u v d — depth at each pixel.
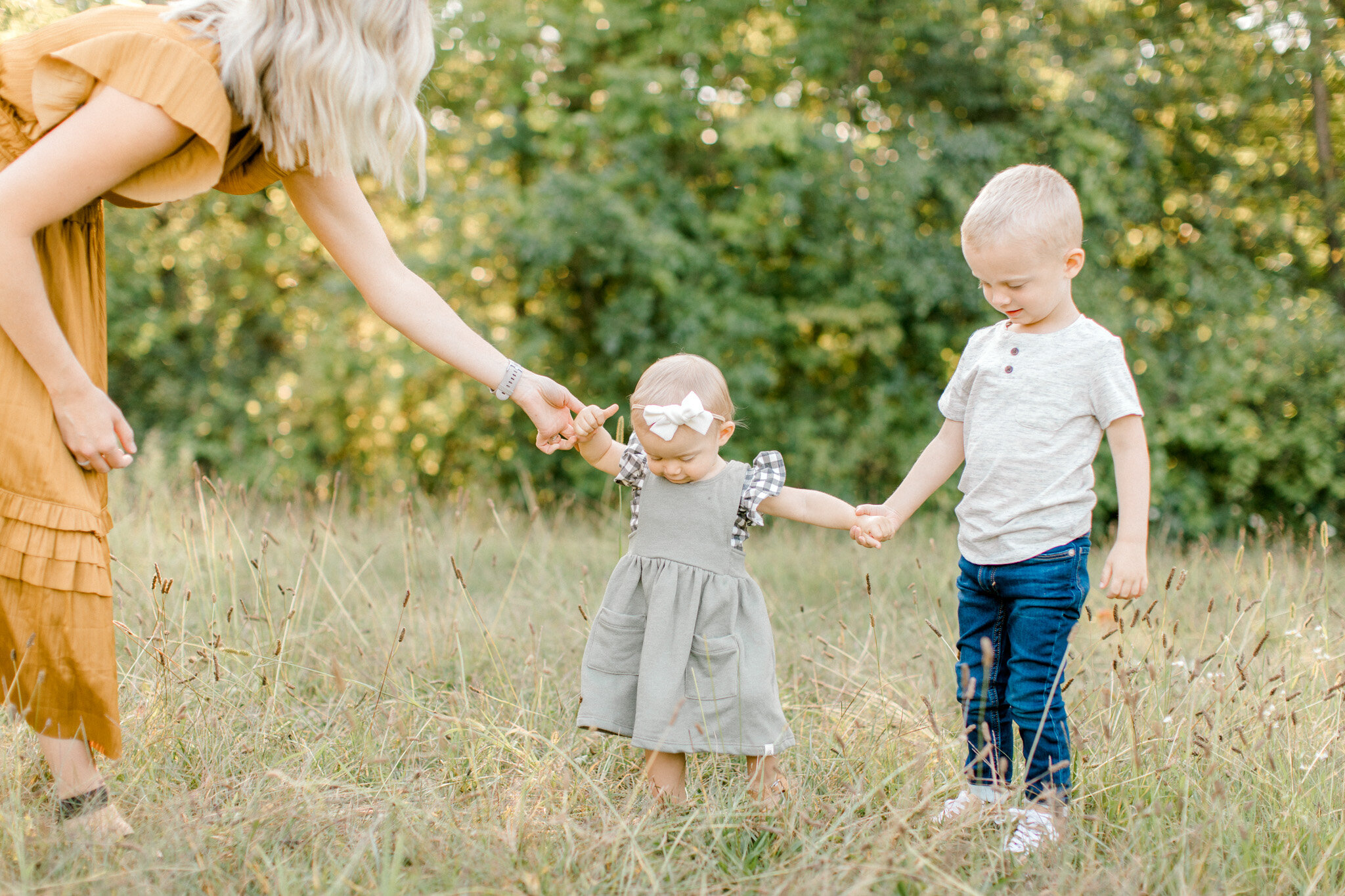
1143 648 3.53
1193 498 9.24
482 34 9.22
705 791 2.31
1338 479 8.98
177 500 5.71
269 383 10.34
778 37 9.97
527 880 1.79
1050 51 9.88
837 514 2.43
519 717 2.81
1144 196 9.35
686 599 2.33
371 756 2.47
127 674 2.77
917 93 9.84
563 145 9.28
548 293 9.64
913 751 2.55
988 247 2.32
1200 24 9.78
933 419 9.56
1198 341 9.55
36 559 1.83
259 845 1.89
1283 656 3.03
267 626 3.50
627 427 5.77
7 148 1.84
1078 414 2.35
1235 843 2.07
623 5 9.39
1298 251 10.02
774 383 9.11
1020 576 2.36
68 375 1.82
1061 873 1.90
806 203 9.12
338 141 1.91
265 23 1.84
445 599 4.08
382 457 10.20
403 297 2.39
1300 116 10.06
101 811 1.96
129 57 1.76
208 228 10.32
